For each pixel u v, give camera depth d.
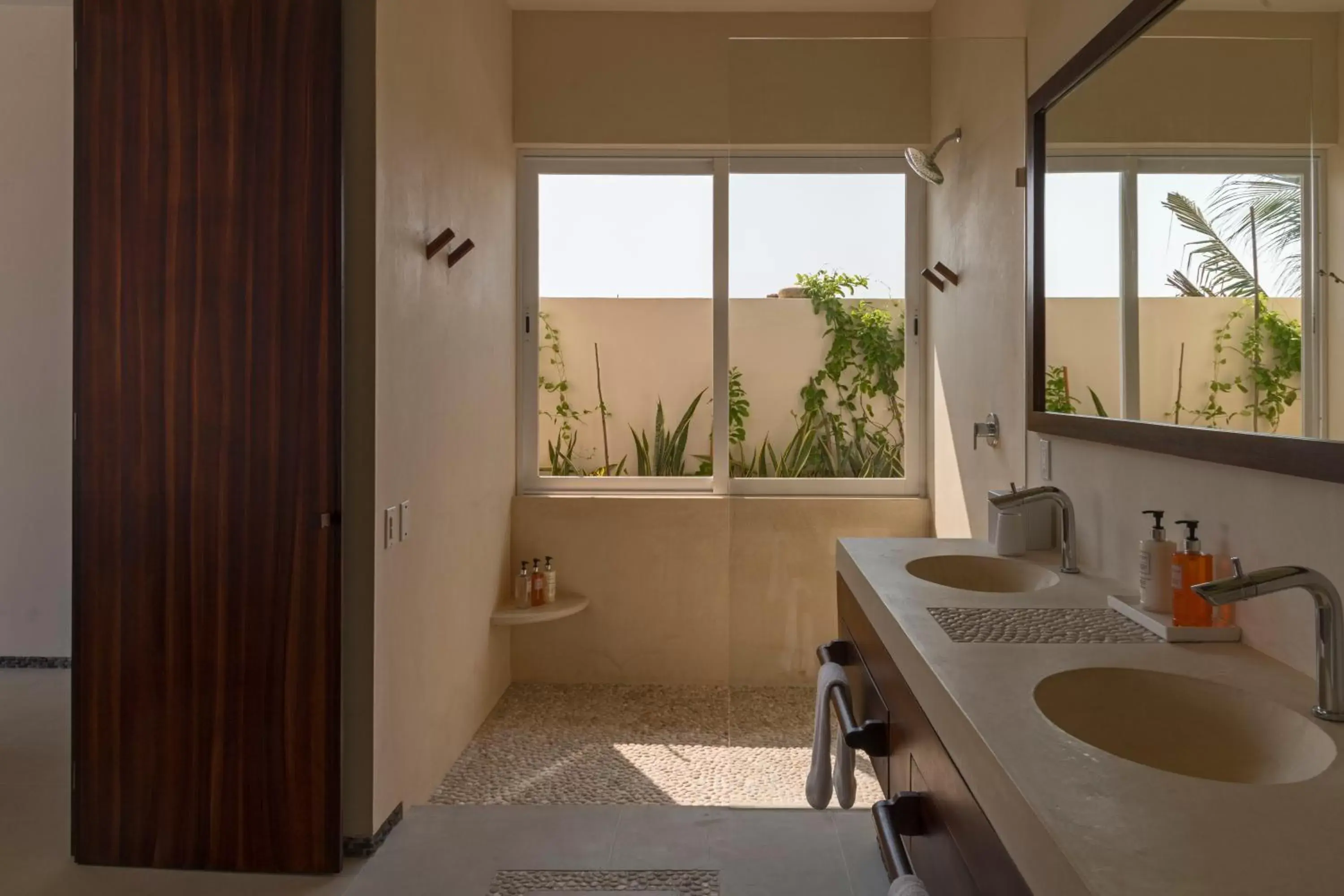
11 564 4.30
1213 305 1.55
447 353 3.07
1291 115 1.34
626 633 4.06
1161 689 1.33
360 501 2.40
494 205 3.71
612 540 4.06
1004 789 0.98
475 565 3.47
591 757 3.25
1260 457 1.40
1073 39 2.24
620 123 3.98
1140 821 0.85
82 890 2.27
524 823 2.65
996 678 1.30
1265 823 0.84
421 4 2.76
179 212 2.38
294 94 2.35
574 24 3.98
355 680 2.42
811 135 2.79
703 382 4.20
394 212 2.53
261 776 2.37
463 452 3.28
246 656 2.37
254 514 2.37
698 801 2.86
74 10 2.38
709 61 3.97
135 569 2.39
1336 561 1.26
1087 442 2.15
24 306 4.26
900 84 2.75
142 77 2.37
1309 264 1.30
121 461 2.40
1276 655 1.40
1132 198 1.86
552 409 4.23
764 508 2.82
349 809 2.43
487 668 3.67
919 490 2.80
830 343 2.84
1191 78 1.63
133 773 2.39
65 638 4.31
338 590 2.36
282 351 2.36
